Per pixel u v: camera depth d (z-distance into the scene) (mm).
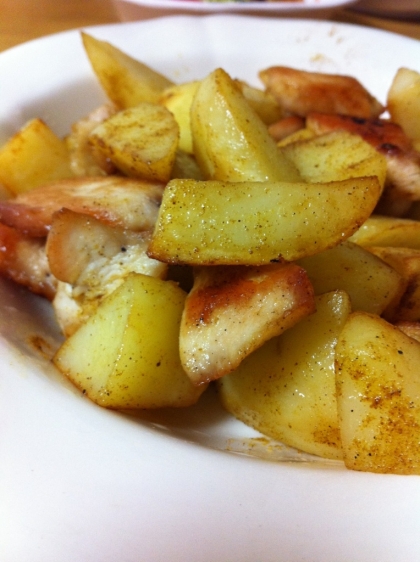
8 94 236
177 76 277
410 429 138
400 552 127
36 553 126
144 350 154
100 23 335
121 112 202
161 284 161
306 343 157
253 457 150
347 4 324
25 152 209
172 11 312
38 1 359
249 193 150
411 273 175
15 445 137
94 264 175
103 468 134
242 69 282
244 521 129
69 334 181
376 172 194
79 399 148
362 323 149
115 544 127
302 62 284
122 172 208
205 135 184
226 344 147
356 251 172
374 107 246
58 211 171
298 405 156
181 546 127
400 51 280
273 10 311
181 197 148
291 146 204
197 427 167
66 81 246
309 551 127
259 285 148
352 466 140
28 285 192
